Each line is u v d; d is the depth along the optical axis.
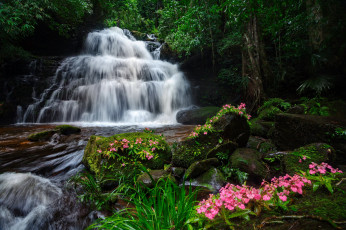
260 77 7.28
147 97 10.89
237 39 8.62
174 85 11.52
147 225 1.45
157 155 3.38
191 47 10.21
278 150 3.80
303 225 1.15
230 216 1.36
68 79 10.39
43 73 9.97
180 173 3.21
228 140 3.54
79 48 13.23
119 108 10.30
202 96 11.02
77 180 3.10
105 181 2.94
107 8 16.41
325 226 1.10
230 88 10.34
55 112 9.27
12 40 10.05
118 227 1.48
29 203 2.64
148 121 9.56
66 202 2.62
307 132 3.35
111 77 11.29
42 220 2.37
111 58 11.86
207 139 3.56
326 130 3.12
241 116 3.80
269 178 2.85
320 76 5.77
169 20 13.68
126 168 3.12
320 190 1.61
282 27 7.59
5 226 2.37
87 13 13.91
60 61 10.68
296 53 6.80
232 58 10.03
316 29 5.95
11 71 9.41
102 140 3.47
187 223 1.41
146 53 15.30
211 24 9.77
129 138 3.46
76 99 9.90
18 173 3.35
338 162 2.95
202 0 8.98
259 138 4.77
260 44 7.47
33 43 11.24
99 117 9.98
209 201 1.49
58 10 10.59
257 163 3.09
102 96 10.07
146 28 21.34
